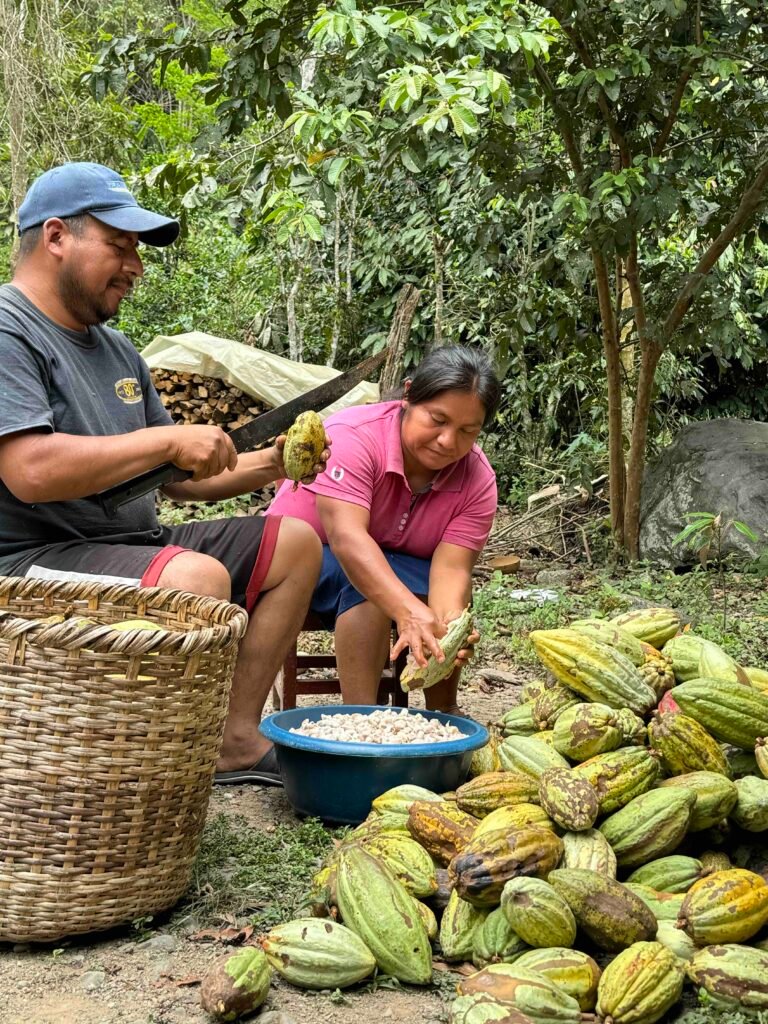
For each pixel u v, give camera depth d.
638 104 8.00
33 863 2.62
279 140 8.55
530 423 11.52
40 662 2.55
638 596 7.77
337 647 4.02
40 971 2.59
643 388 8.93
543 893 2.51
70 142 10.97
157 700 2.64
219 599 3.32
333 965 2.51
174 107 17.12
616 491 9.30
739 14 8.83
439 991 2.54
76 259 3.27
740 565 8.53
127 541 3.56
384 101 5.53
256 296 12.97
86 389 3.39
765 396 13.78
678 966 2.45
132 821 2.67
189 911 2.89
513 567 8.88
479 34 5.71
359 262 12.52
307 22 7.05
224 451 3.18
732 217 8.57
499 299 10.28
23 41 10.70
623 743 3.05
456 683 4.29
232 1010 2.35
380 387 7.68
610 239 7.74
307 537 3.79
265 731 3.46
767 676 3.35
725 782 2.87
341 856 2.72
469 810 2.97
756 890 2.57
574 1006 2.32
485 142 8.12
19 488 3.04
